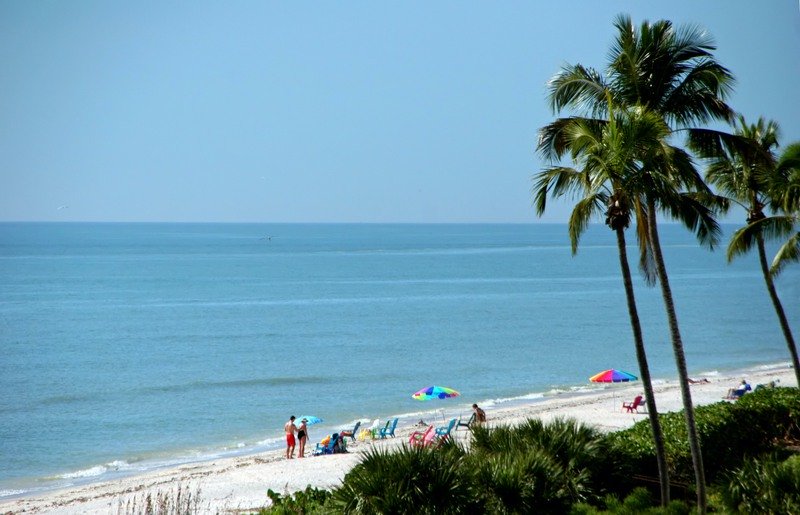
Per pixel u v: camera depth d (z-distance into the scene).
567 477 52.16
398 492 44.56
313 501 52.97
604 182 54.81
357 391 160.75
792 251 81.19
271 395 156.50
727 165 76.81
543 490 49.22
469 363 196.25
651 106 58.00
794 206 72.25
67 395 155.62
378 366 191.25
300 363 195.50
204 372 182.62
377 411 142.38
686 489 58.22
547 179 59.75
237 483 85.56
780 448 69.56
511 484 47.94
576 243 58.50
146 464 106.62
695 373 183.38
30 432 126.00
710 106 57.78
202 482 86.81
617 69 57.94
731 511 48.47
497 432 57.56
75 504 80.75
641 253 62.00
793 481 46.78
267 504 74.88
